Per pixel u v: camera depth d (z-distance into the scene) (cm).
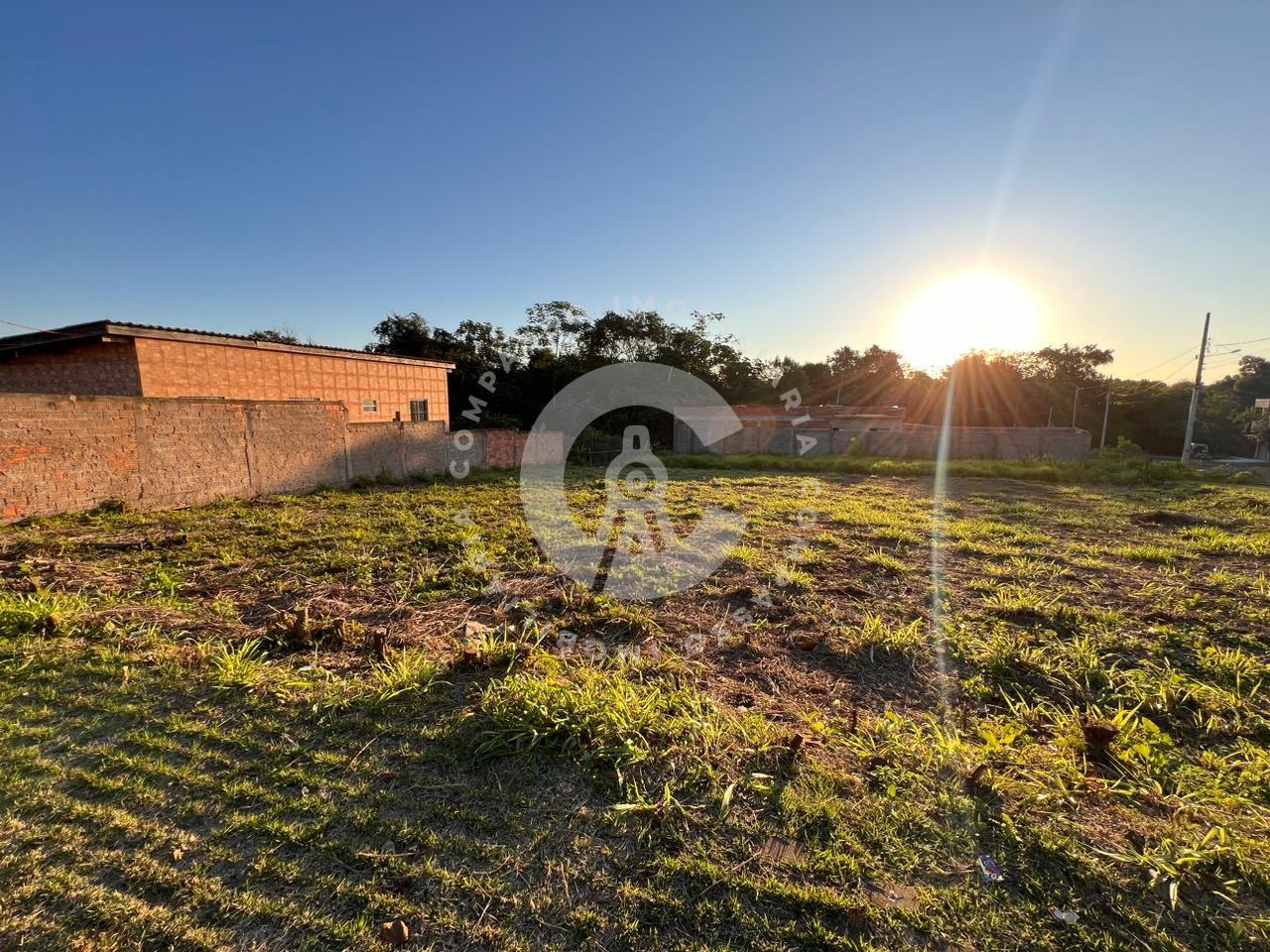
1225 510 862
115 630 288
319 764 187
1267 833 166
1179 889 144
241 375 1052
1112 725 219
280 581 409
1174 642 325
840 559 518
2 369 950
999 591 418
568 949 125
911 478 1319
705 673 278
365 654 280
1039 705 252
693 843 157
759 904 137
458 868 147
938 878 147
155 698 225
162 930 126
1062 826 167
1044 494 1057
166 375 923
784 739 207
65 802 165
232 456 799
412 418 1505
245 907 133
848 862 150
